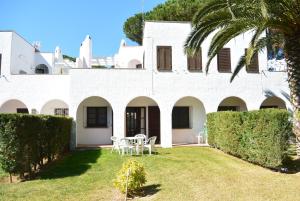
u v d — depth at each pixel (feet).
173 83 63.77
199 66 64.85
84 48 89.76
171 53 64.39
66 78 67.51
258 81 66.33
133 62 90.84
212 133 57.41
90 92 61.67
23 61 75.41
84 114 68.59
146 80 63.21
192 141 68.74
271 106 73.00
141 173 29.25
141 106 69.77
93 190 30.12
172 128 68.59
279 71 67.15
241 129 40.73
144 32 68.03
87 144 67.97
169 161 43.09
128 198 27.84
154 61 63.77
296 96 36.42
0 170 37.24
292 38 36.50
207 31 43.29
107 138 68.69
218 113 52.31
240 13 36.86
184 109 69.97
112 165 41.52
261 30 33.19
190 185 30.53
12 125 32.91
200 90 64.23
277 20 34.76
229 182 30.68
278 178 31.04
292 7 33.47
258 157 35.96
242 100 66.54
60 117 48.75
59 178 35.09
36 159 37.81
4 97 66.03
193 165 39.88
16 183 33.19
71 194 28.81
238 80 65.67
